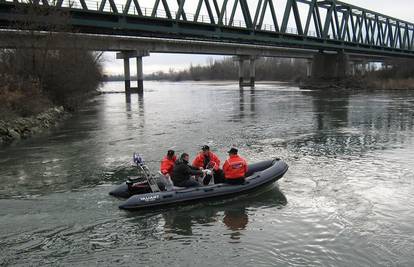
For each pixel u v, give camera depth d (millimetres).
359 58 105750
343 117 28875
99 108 39531
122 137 21016
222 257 7637
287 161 15039
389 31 87250
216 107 38312
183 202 10070
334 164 14500
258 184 10977
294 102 43312
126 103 46125
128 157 16141
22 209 10078
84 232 8750
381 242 8156
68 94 35312
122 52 70938
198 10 46219
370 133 21484
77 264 7445
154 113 33562
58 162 15359
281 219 9391
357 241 8219
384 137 20156
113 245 8172
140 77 71000
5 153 17125
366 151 16766
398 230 8719
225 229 8867
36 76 30578
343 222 9172
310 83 78375
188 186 10555
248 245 8102
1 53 31328
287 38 60562
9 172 13938
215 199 10422
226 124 25656
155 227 9000
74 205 10336
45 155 16641
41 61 31156
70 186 12133
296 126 24516
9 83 25688
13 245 8164
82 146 18562
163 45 63969
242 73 96812
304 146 18016
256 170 12188
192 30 46250
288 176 12906
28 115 24438
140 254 7793
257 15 53750
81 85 37531
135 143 19203
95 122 27766
